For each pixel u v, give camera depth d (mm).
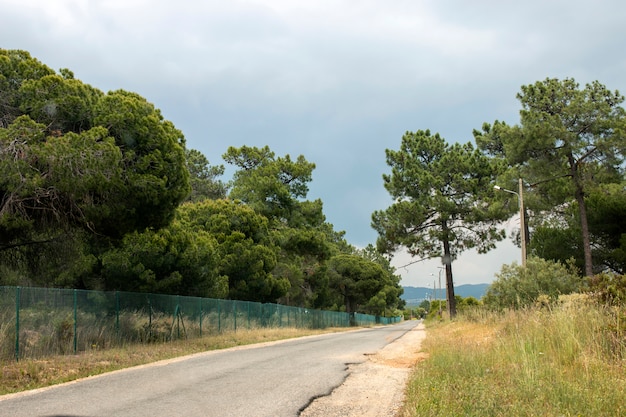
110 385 11781
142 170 20062
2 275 23141
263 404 9531
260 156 59625
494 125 52844
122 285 26578
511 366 11641
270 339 30609
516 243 49375
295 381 12430
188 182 22422
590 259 35469
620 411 7348
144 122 20312
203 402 9641
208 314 29172
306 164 57969
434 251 50750
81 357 16828
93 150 17594
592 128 36031
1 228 19516
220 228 40719
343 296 81875
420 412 7969
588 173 36344
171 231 28469
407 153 51406
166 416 8406
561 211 42812
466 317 34281
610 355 11344
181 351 20953
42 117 18344
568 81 38312
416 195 49688
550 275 26406
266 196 54312
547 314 15891
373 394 10875
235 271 39812
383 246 50656
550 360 11828
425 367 13422
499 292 27594
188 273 29547
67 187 17375
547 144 36062
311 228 55969
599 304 15477
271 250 43125
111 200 19531
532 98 38438
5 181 16484
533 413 7422
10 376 13102
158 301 24000
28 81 18219
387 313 130250
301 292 61125
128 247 26125
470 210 47938
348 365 16031
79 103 18781
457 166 48531
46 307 17125
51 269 24641
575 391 8219
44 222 20109
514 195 40375
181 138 23422
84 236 22750
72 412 8711
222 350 22562
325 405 9734
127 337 21375
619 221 37500
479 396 8445
